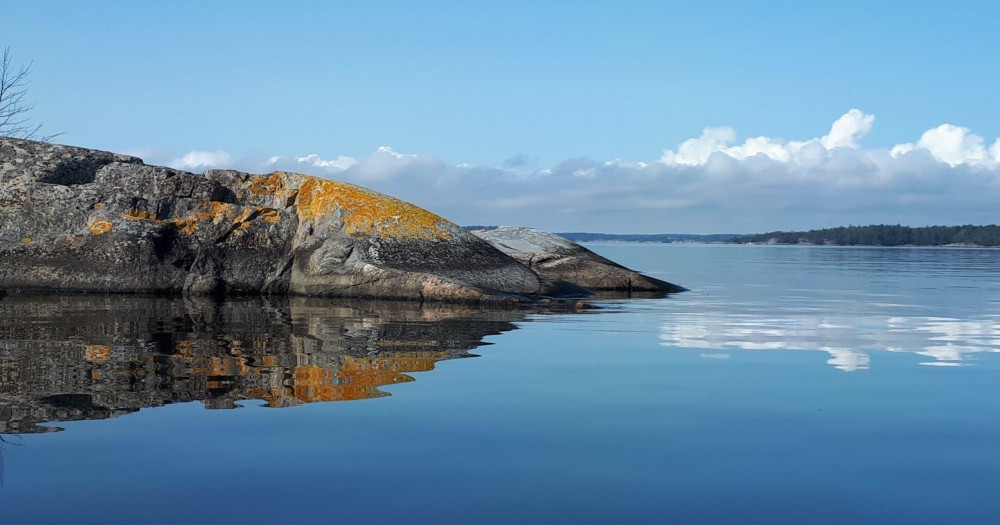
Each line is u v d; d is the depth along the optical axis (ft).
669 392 15.17
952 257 149.48
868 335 25.17
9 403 13.42
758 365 18.60
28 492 9.31
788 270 84.69
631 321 29.01
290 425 12.23
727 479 10.02
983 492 9.61
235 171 44.88
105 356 18.35
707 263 109.70
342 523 8.54
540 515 8.84
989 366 18.65
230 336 22.63
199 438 11.47
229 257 41.68
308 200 44.06
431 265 39.99
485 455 10.87
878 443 11.65
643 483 9.86
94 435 11.55
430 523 8.57
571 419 12.89
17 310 29.94
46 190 41.29
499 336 23.79
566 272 50.01
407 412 13.17
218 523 8.50
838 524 8.66
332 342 21.52
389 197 44.14
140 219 41.34
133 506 8.93
